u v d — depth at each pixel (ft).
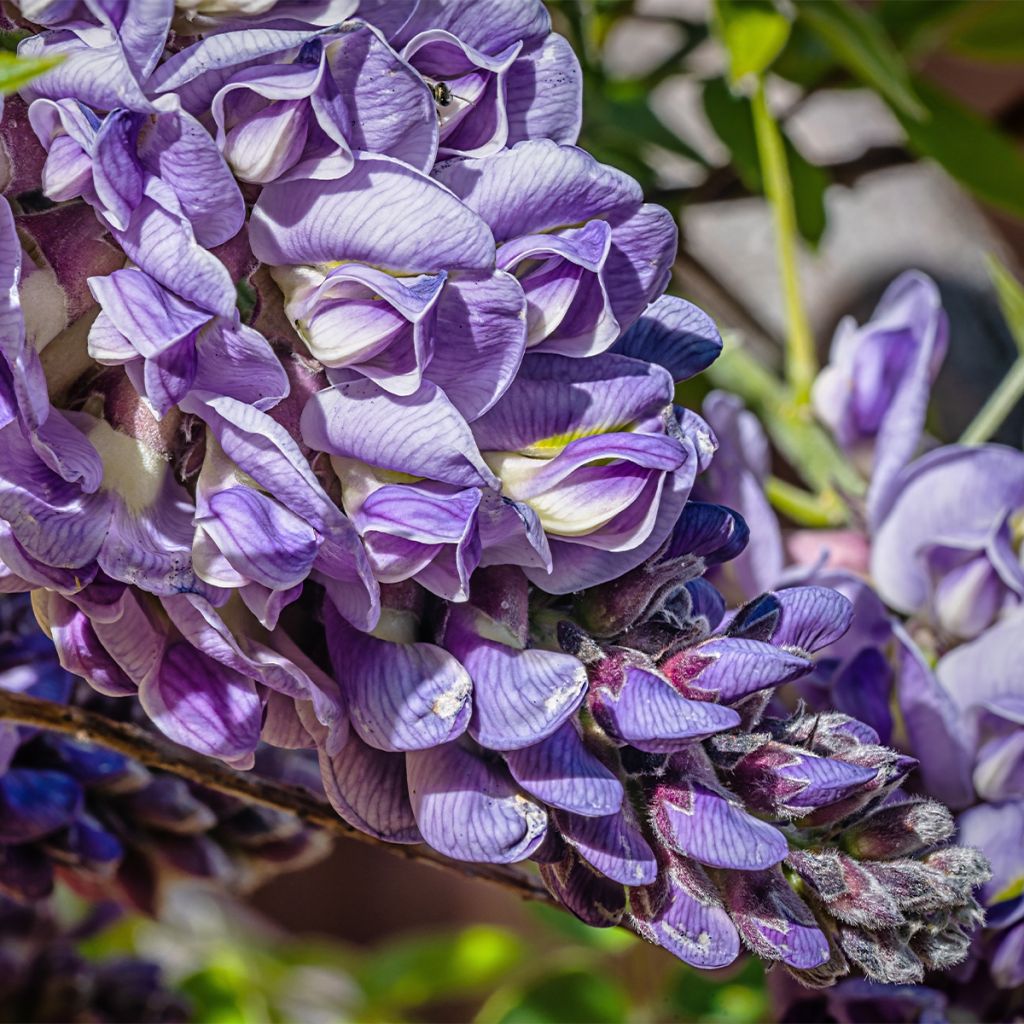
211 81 1.01
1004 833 1.18
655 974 1.59
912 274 1.33
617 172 1.03
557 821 1.05
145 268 1.01
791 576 1.23
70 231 1.03
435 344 1.03
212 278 1.00
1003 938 1.17
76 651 1.05
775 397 1.43
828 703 1.19
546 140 1.04
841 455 1.40
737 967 1.24
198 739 1.04
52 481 1.02
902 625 1.26
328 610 1.06
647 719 1.03
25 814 1.16
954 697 1.22
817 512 1.40
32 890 1.18
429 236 1.01
